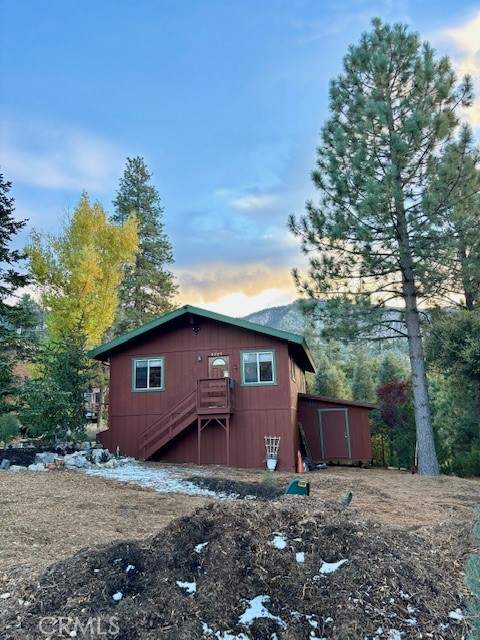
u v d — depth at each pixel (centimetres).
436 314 1697
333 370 3266
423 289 1512
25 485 840
